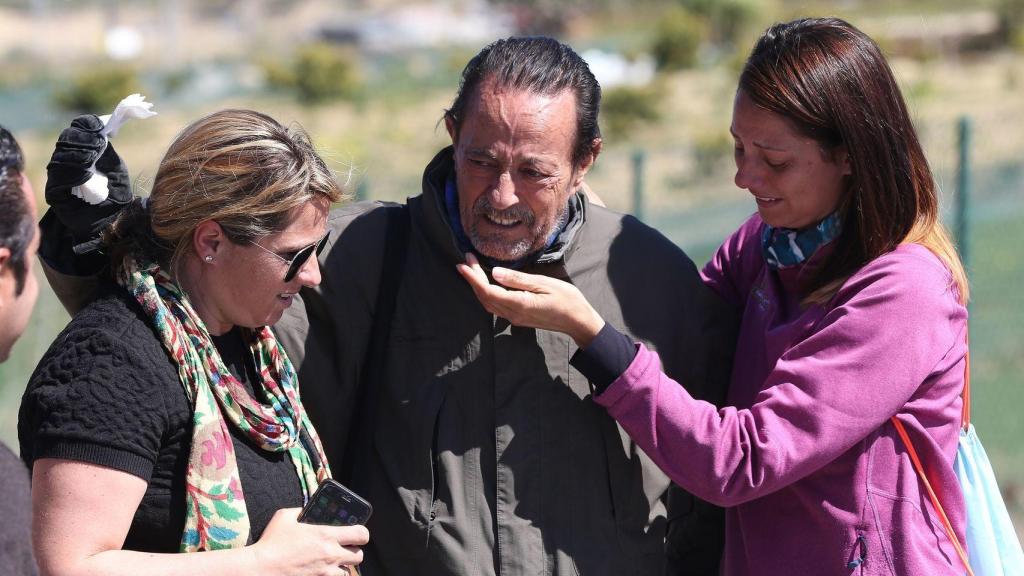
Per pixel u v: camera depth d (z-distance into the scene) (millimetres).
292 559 3027
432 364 3717
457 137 3574
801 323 3596
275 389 3324
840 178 3527
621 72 54781
